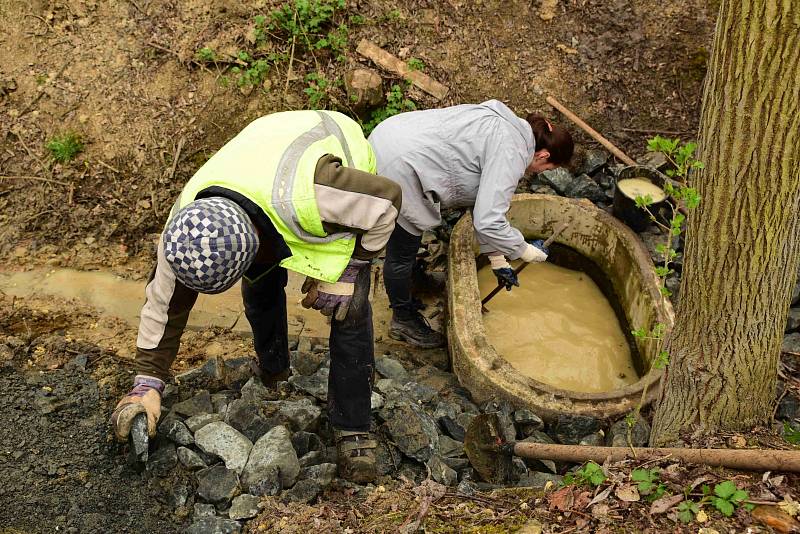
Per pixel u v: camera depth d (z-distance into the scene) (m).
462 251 4.04
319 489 2.82
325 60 4.79
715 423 2.86
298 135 2.43
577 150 4.80
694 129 4.88
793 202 2.40
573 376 3.93
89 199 4.43
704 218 2.52
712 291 2.61
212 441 2.88
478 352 3.53
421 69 4.84
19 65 4.65
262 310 2.98
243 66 4.72
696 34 5.04
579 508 2.53
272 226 2.29
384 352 3.96
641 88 4.96
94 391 3.25
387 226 2.40
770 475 2.51
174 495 2.75
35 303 3.92
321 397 3.35
